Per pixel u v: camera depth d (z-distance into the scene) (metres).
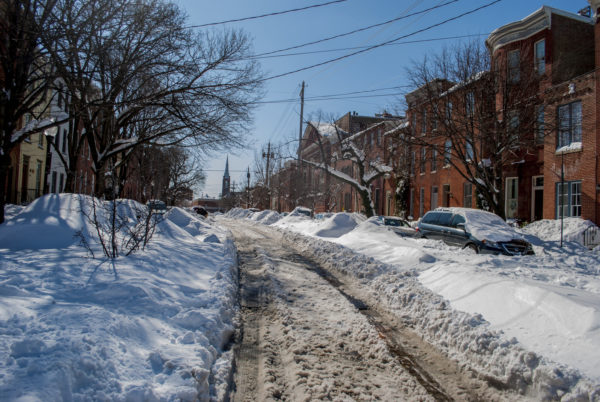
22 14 10.29
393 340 5.38
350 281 9.09
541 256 11.00
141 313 4.67
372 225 15.97
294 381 4.06
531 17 19.94
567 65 19.58
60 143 28.16
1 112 10.72
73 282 5.49
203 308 5.55
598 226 16.14
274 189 50.66
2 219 10.58
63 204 10.18
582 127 17.00
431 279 7.59
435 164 26.19
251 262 11.53
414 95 18.92
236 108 15.73
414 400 3.74
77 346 3.24
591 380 3.50
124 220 8.57
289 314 6.23
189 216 20.62
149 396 2.99
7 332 3.41
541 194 20.59
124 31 12.21
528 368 3.91
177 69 13.47
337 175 29.16
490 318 5.26
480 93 16.64
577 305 4.57
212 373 4.01
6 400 2.42
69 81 12.01
